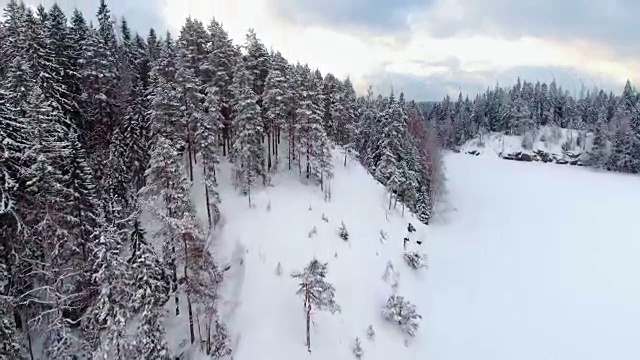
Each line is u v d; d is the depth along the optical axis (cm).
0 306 2483
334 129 7150
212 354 3169
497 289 4944
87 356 2911
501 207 7994
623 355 3891
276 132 5831
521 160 13650
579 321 4375
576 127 14425
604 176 11194
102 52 5025
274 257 4016
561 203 8369
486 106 16725
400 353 3659
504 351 3906
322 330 3509
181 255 3172
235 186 4947
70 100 4653
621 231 6844
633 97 15012
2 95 2695
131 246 3009
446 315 4341
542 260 5744
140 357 2688
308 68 6606
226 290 3647
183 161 5059
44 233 2839
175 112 4338
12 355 2531
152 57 7144
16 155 2616
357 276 4200
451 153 14700
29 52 4147
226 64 5516
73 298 3030
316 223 4700
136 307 2750
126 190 4231
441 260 5516
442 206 7575
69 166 3192
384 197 6222
